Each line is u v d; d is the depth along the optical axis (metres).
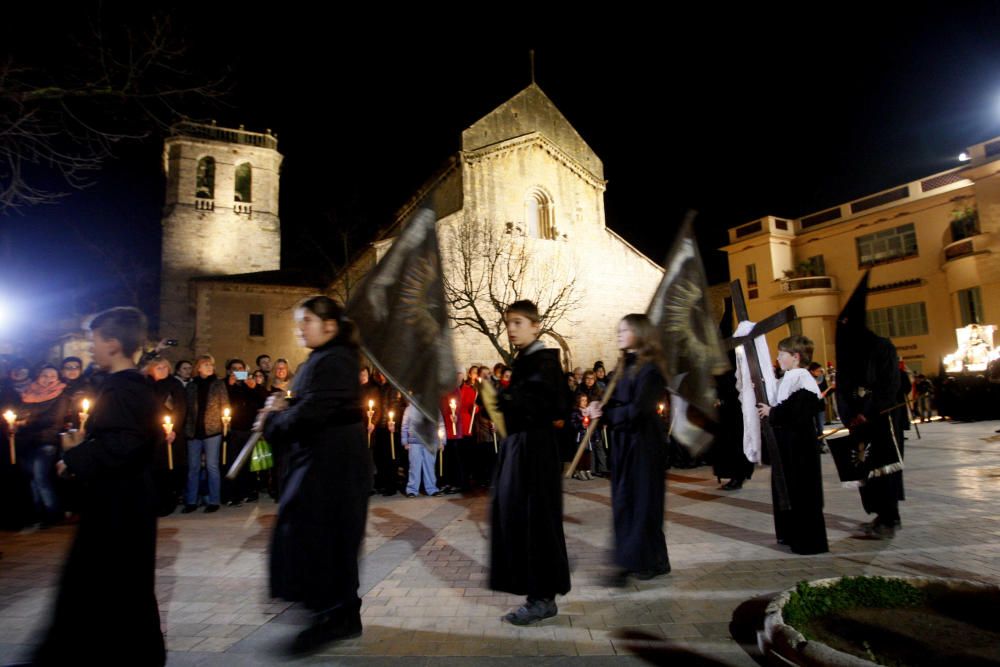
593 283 28.44
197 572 5.18
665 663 3.15
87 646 2.66
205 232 37.25
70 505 7.70
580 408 11.23
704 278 4.73
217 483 8.55
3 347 9.30
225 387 8.89
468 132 26.78
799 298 29.22
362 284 3.69
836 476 9.60
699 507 7.55
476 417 10.69
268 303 30.94
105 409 2.86
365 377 10.54
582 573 4.82
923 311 26.30
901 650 2.96
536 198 28.53
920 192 26.66
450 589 4.55
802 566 4.77
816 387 5.28
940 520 6.16
